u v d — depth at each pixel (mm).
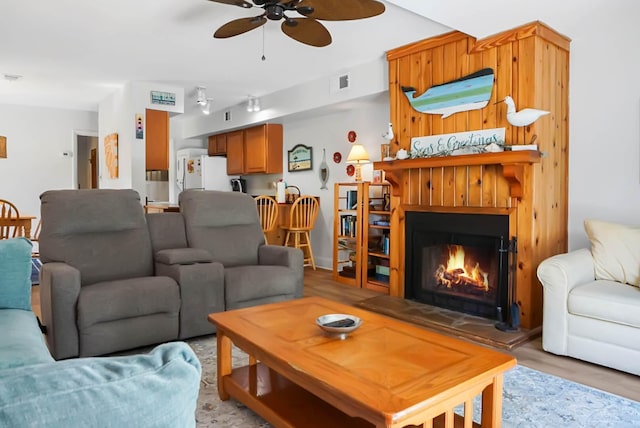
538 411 2121
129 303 2773
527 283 3285
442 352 1751
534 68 3217
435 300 3906
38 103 6859
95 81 5395
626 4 2990
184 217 3682
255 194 7520
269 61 4559
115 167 5867
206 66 4742
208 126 7562
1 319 1934
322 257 6152
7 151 6867
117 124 5891
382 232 5172
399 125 4172
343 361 1656
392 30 3682
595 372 2600
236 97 6266
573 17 3172
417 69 3988
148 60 4531
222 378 2211
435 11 3006
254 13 3359
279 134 6707
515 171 3180
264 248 3836
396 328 2061
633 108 3209
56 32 3734
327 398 1509
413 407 1312
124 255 3225
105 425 532
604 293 2641
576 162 3539
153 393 571
